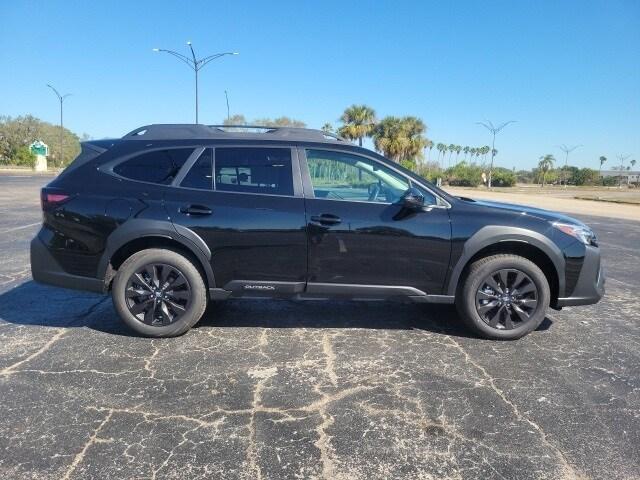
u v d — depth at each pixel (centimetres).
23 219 1258
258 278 430
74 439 280
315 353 410
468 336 458
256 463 262
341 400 331
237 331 457
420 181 440
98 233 422
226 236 421
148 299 430
